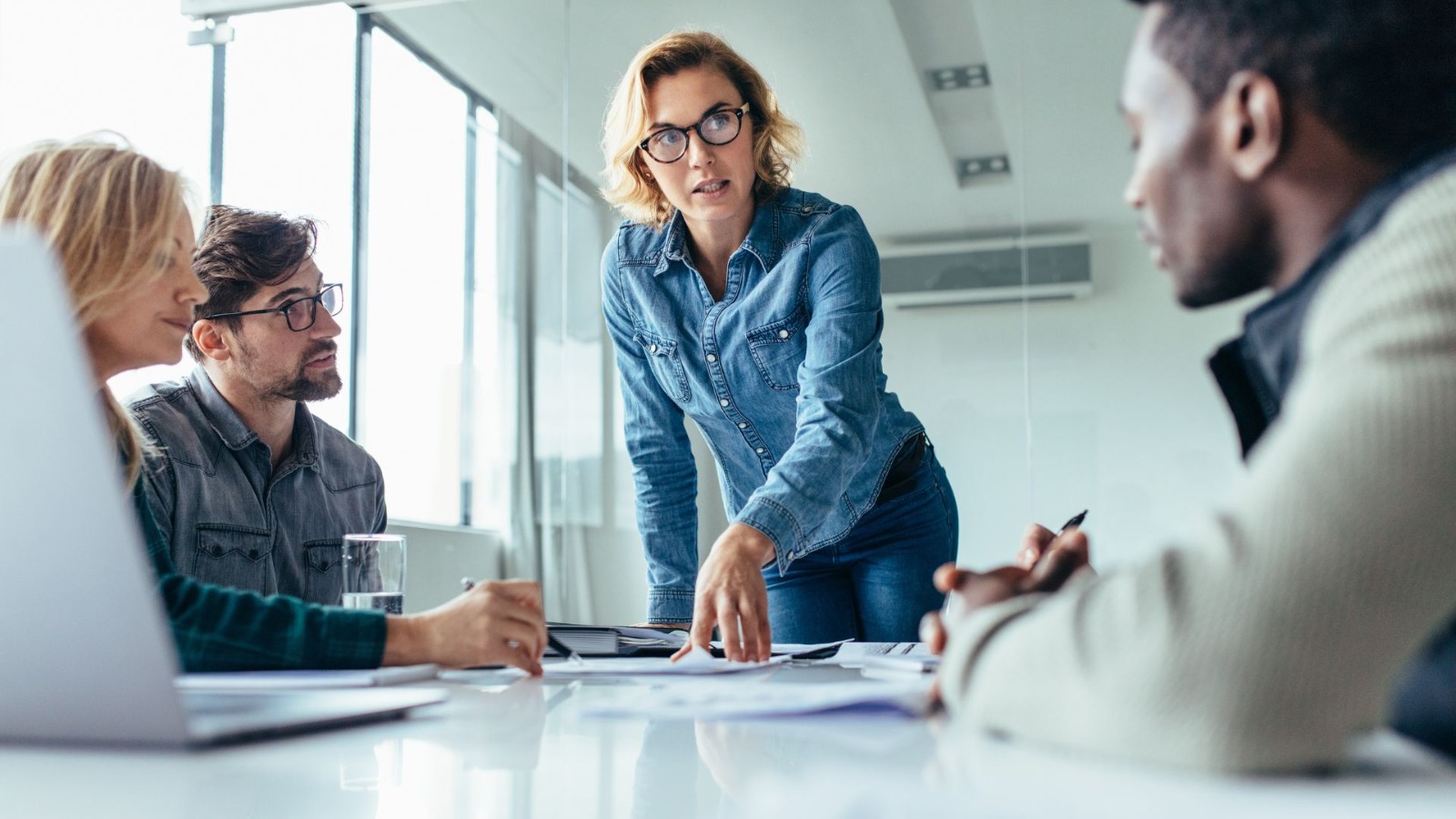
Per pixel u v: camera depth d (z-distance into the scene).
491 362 4.20
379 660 0.97
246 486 1.83
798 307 1.69
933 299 3.81
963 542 3.74
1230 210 0.52
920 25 3.84
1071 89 3.75
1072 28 3.75
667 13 4.04
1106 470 3.66
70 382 0.44
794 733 0.55
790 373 1.74
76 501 0.46
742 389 1.79
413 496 4.10
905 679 0.84
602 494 4.18
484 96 4.18
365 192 4.13
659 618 1.85
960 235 3.81
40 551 0.47
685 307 1.79
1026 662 0.43
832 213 1.71
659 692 0.78
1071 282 3.73
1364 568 0.35
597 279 4.16
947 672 0.49
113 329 1.21
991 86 3.80
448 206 4.19
